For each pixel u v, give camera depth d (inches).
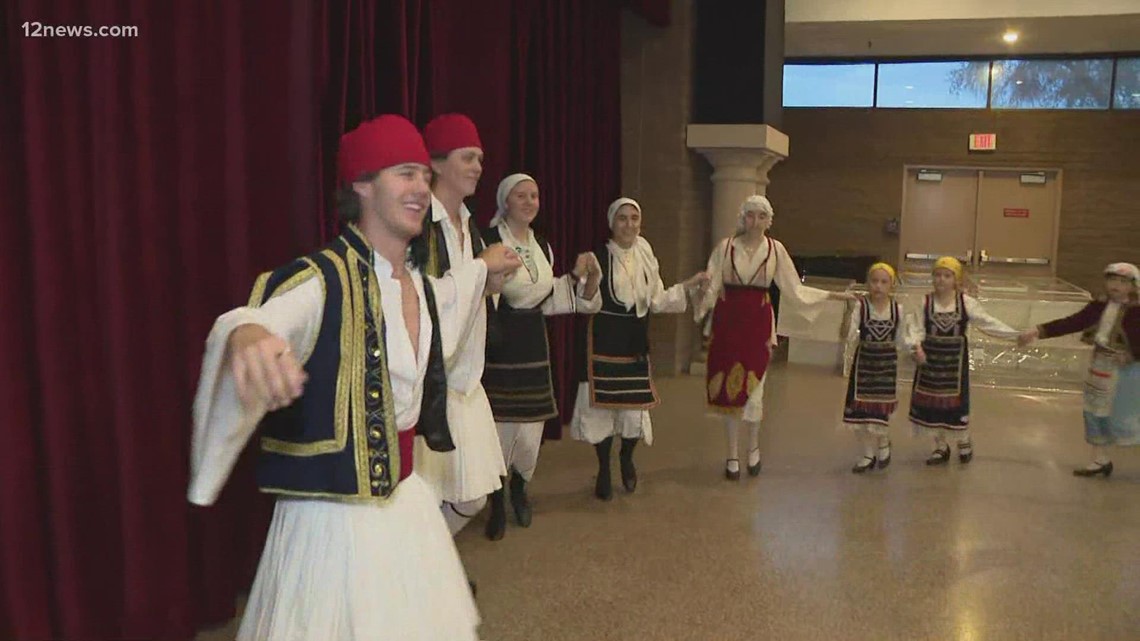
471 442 118.1
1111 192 442.0
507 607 127.5
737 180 296.0
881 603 130.9
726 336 183.0
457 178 119.2
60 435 93.9
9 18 88.9
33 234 90.9
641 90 287.9
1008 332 197.5
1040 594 134.9
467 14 179.3
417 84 157.8
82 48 95.0
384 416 75.6
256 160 120.1
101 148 97.1
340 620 73.1
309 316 72.9
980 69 449.1
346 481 73.8
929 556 149.1
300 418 74.2
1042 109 444.8
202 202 109.7
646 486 184.9
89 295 97.2
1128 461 209.5
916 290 329.4
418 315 81.7
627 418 175.5
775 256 184.1
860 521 165.5
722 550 150.2
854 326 196.1
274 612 74.1
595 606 128.4
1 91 89.0
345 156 78.3
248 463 121.3
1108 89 439.2
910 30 386.9
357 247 77.2
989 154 451.5
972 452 210.2
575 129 238.8
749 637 119.8
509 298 146.8
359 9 137.9
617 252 169.3
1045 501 179.2
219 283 112.7
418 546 77.5
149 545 103.5
